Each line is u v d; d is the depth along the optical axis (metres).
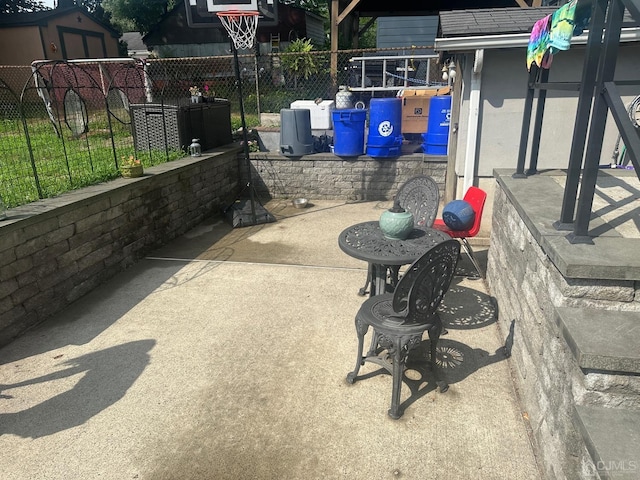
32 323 3.38
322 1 23.78
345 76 10.47
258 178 7.16
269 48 15.99
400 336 2.31
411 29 13.31
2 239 3.07
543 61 2.81
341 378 2.74
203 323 3.42
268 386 2.68
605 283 1.72
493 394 2.56
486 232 5.14
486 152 4.90
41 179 4.82
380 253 2.68
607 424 1.49
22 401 2.59
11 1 22.20
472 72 4.65
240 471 2.09
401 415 2.41
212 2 5.49
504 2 11.45
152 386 2.70
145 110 6.14
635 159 1.53
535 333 2.26
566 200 2.07
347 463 2.12
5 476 2.09
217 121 6.90
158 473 2.09
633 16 1.47
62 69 8.65
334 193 6.96
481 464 2.09
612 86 1.70
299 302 3.72
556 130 4.73
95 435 2.33
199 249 5.03
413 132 8.12
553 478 1.88
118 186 4.25
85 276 3.91
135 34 29.36
